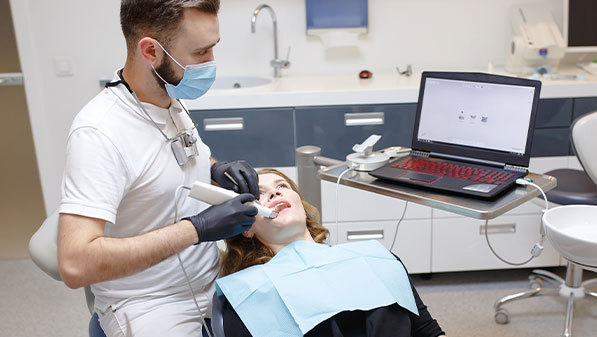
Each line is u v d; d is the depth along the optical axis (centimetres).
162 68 119
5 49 288
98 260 107
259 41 292
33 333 233
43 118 295
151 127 128
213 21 117
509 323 224
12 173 307
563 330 206
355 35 282
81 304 256
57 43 286
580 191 202
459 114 150
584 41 267
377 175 137
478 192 120
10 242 314
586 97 241
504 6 285
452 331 221
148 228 131
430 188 127
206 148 147
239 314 119
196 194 119
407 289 126
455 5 286
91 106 123
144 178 126
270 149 247
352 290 120
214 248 147
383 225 249
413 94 240
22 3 278
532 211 245
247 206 117
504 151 142
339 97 240
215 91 247
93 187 114
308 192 171
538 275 254
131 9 116
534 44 263
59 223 113
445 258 253
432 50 293
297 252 130
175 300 136
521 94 141
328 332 118
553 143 246
